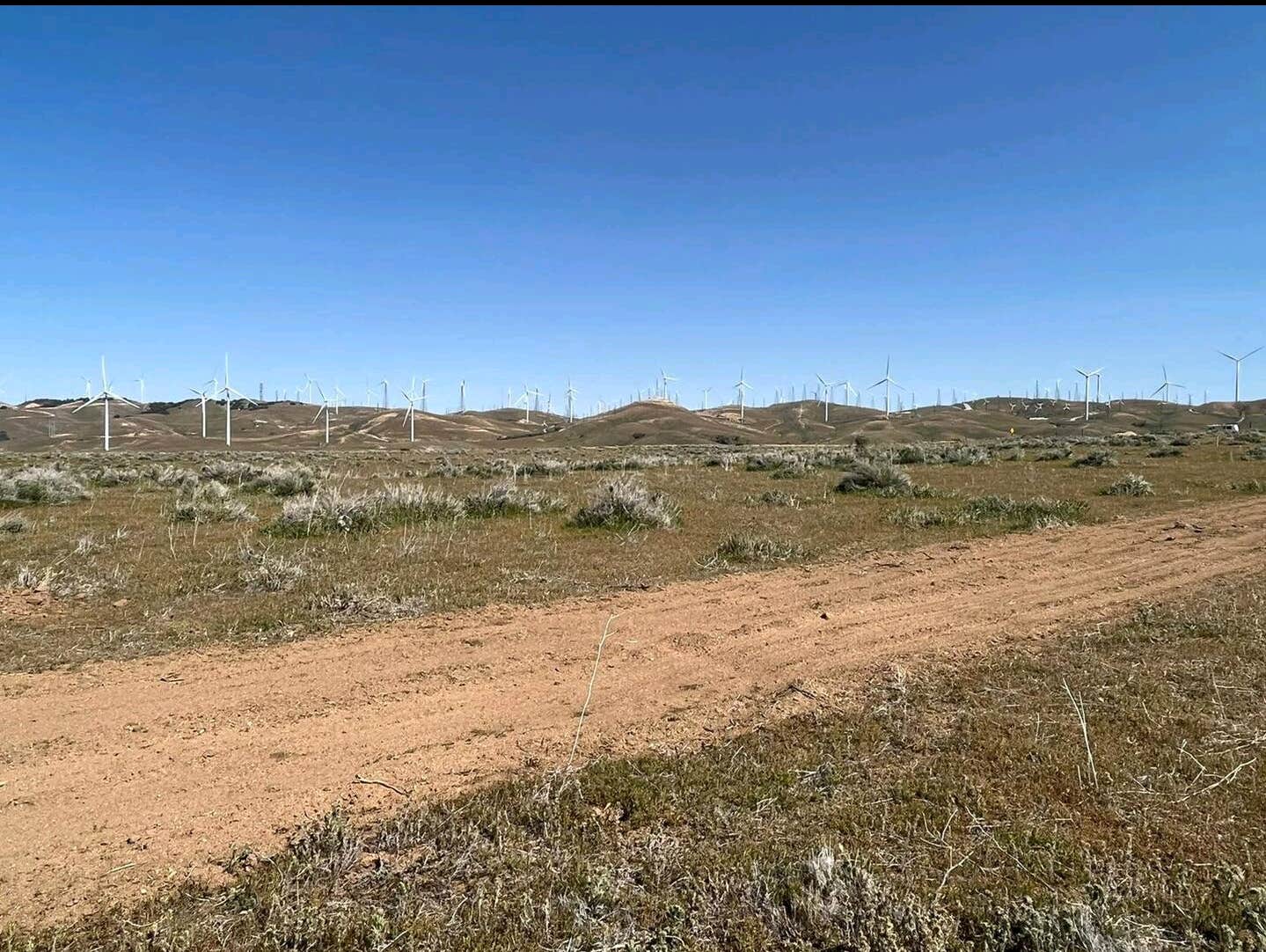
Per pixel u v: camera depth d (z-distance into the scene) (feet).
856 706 20.56
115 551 40.22
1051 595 32.65
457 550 41.68
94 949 11.33
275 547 41.63
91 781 16.55
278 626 27.61
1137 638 25.75
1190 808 14.90
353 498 51.52
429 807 15.35
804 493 70.03
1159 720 18.81
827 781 16.24
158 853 13.92
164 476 88.17
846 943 11.39
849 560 40.78
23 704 20.57
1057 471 94.58
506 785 16.20
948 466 106.11
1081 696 20.56
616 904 12.19
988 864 13.24
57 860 13.67
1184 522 51.55
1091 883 12.39
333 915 11.90
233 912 12.19
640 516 50.03
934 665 23.77
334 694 21.61
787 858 13.34
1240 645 24.29
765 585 34.91
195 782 16.57
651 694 21.84
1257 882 12.50
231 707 20.58
